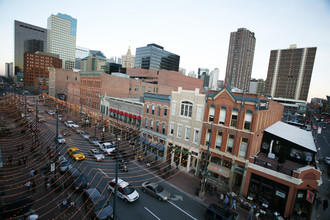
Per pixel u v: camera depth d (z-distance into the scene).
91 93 55.31
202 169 26.23
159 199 20.30
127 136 39.44
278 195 19.72
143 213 17.81
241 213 19.17
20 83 164.25
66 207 17.55
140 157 30.59
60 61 178.88
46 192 19.78
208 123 25.30
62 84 95.12
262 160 22.88
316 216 19.75
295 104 109.31
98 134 43.31
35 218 15.24
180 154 28.39
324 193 24.88
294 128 33.09
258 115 21.98
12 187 20.12
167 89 70.19
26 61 156.25
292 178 18.69
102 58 194.75
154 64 129.25
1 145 31.69
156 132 32.28
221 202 20.66
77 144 35.41
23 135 38.00
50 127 45.03
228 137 23.73
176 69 146.25
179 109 28.70
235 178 23.92
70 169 23.53
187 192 22.17
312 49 187.12
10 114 53.41
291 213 19.05
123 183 20.58
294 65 198.25
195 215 18.20
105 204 17.19
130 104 39.34
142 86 61.69
